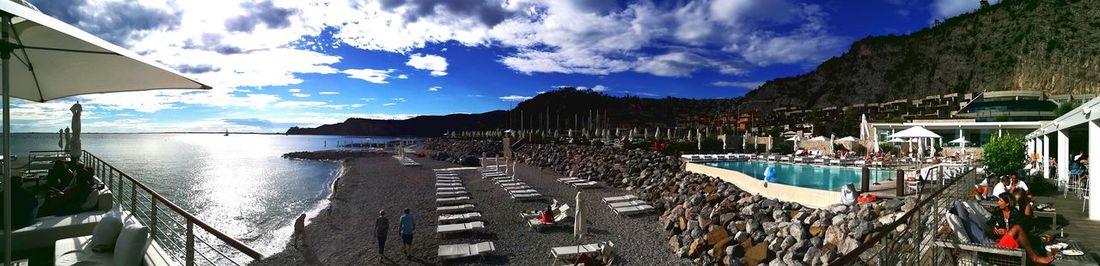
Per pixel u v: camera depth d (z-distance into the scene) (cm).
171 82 495
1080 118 1248
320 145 17625
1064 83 13425
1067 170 1570
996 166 1686
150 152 11512
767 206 1677
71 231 664
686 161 3278
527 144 6103
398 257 1458
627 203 2066
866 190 1612
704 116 16338
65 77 470
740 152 4484
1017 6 16412
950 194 981
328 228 1961
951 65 16400
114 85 494
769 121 10194
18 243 625
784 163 3152
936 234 671
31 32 376
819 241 1241
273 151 12306
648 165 3134
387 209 2294
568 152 4450
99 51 401
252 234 1969
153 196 569
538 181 3172
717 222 1552
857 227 1162
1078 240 798
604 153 3919
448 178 3300
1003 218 761
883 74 17762
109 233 538
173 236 1933
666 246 1498
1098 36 13775
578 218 1537
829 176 2414
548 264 1344
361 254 1519
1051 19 15250
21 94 496
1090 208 988
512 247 1508
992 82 15175
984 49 16100
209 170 5947
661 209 2000
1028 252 605
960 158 3006
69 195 751
